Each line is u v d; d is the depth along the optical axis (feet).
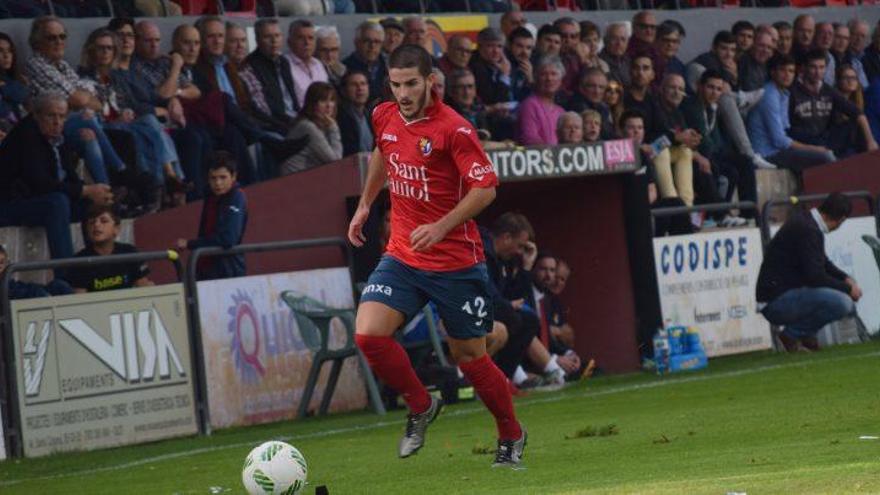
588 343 175.32
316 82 170.60
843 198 180.55
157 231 154.92
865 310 190.60
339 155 172.24
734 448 91.71
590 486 75.10
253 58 176.86
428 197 84.28
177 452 120.37
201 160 164.96
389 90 176.96
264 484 71.10
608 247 173.58
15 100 156.04
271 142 169.68
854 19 251.19
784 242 176.96
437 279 84.17
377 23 186.80
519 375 154.40
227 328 140.15
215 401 138.41
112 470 108.99
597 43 210.38
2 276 125.08
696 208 178.40
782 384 139.74
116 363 130.82
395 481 86.43
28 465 117.91
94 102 155.94
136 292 133.08
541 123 187.93
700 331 175.32
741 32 223.30
